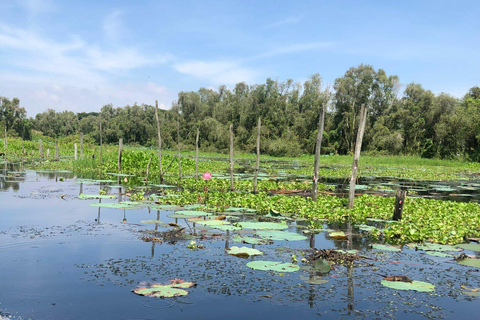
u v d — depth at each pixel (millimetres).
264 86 72938
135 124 93375
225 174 24469
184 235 7734
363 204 11812
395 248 7262
